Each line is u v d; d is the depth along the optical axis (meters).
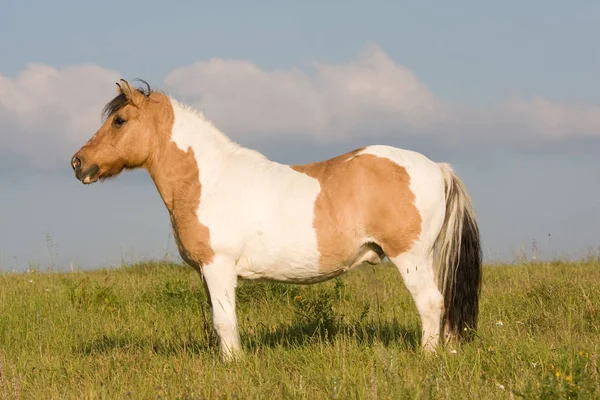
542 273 13.98
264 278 8.04
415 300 7.69
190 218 7.91
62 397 6.49
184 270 16.20
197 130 8.23
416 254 7.66
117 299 12.17
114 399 6.39
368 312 10.25
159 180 8.23
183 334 9.62
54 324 10.53
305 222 7.64
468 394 5.81
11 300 12.12
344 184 7.66
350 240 7.66
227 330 7.74
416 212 7.60
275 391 6.31
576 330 8.72
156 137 8.23
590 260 16.94
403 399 5.62
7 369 7.68
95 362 8.02
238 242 7.75
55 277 15.80
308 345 8.15
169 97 8.41
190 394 5.96
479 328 8.62
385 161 7.68
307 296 11.77
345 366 6.75
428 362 6.97
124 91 8.19
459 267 7.89
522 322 9.36
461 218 7.93
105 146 8.27
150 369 7.47
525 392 5.45
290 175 7.87
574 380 5.64
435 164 7.98
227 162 8.08
